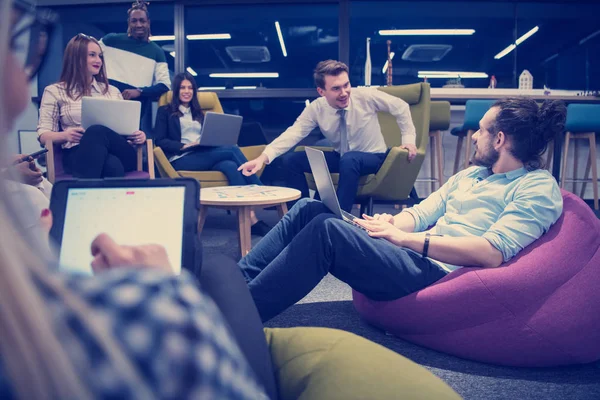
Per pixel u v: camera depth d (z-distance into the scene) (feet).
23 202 0.87
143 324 0.80
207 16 18.16
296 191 8.36
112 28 23.16
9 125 0.92
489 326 4.49
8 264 0.72
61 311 0.77
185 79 12.29
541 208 4.49
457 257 4.58
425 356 4.84
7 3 0.86
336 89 9.99
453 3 19.77
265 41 26.91
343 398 2.20
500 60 25.21
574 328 4.38
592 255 4.48
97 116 9.18
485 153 5.00
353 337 2.65
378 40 24.49
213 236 10.78
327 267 4.68
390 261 4.68
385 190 10.54
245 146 14.23
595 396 4.02
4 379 0.71
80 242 2.51
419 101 11.75
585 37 21.57
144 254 1.30
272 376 2.10
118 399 0.75
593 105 12.54
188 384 0.81
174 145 11.71
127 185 2.59
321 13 18.38
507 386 4.20
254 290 4.60
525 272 4.34
